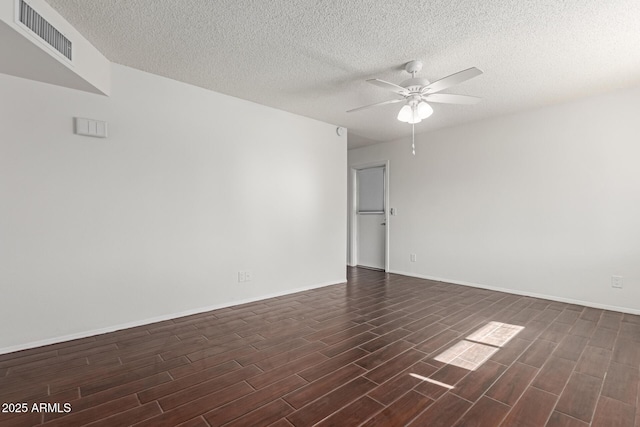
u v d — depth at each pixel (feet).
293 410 5.40
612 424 5.06
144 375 6.55
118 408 5.43
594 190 11.38
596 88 10.72
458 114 13.50
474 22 7.04
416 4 6.45
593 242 11.43
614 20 6.89
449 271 15.66
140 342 8.24
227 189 11.49
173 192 10.18
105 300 8.91
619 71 9.42
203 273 10.87
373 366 6.95
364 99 11.93
